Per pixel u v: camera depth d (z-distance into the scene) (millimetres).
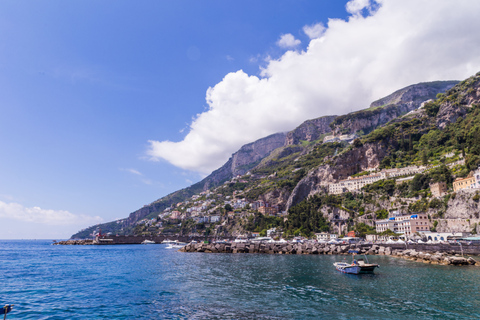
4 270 75625
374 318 33500
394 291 47156
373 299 41969
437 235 130125
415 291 47125
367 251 121125
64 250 189125
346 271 66562
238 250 138500
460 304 39250
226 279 59094
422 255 90438
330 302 40375
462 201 140000
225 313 35188
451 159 195875
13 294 45438
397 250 111938
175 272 69875
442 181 173875
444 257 82562
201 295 44656
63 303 39812
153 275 65062
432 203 158500
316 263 88875
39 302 40344
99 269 77000
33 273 69562
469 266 75938
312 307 37844
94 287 51125
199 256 119750
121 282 56281
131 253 146750
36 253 154125
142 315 34375
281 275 64188
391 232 162375
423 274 63750
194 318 33312
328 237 187625
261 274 65875
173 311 35969
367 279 58219
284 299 42062
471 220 132125
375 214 192375
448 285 51750
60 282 56625
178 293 46094
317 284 53312
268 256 116625
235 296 43969
